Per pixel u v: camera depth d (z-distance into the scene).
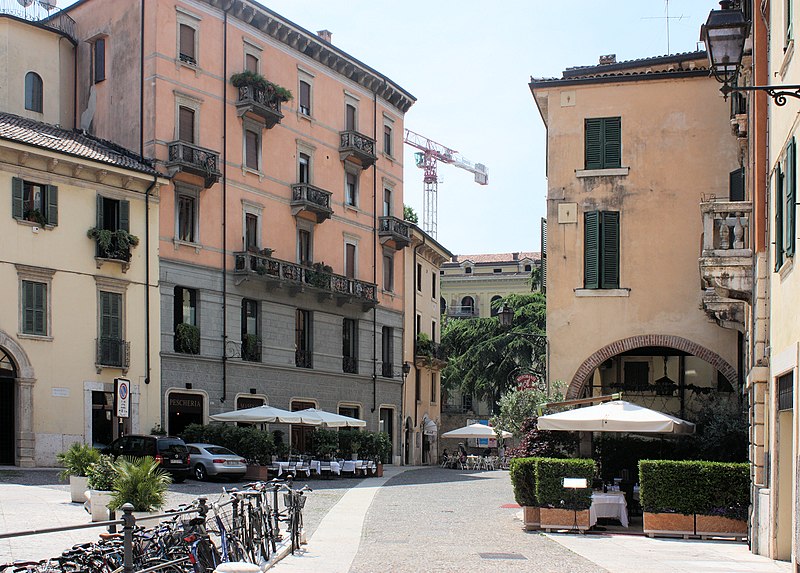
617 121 26.20
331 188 47.97
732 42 14.47
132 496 13.54
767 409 16.34
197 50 39.84
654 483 18.25
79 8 41.00
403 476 41.09
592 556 15.36
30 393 31.84
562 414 20.59
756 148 16.97
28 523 17.31
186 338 37.84
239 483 31.00
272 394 42.72
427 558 14.94
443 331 70.50
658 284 25.48
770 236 16.33
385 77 51.88
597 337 25.61
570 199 26.23
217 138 40.53
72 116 40.72
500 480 39.25
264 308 42.56
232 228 40.97
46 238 32.81
